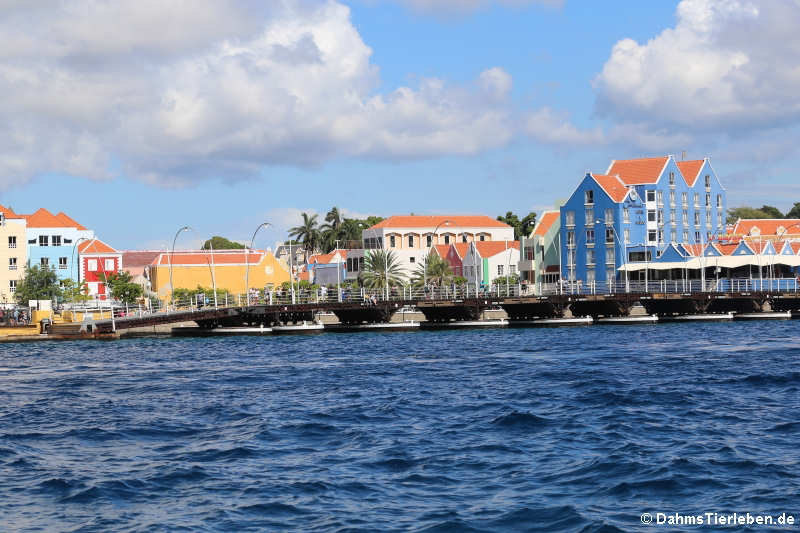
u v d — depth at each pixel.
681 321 127.06
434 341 97.31
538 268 167.88
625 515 27.34
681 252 147.75
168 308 113.88
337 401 51.12
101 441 40.34
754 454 34.75
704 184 168.38
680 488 30.14
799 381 55.69
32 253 151.62
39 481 32.81
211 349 92.06
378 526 26.72
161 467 34.59
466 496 29.72
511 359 74.38
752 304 133.00
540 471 32.84
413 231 182.75
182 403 51.66
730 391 52.22
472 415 45.16
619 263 153.62
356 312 118.75
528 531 26.19
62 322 111.56
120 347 96.69
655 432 39.62
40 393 57.53
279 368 70.94
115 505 29.55
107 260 155.00
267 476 32.81
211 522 27.39
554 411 45.75
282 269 157.88
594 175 157.62
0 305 133.38
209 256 153.62
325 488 30.91
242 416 46.25
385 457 35.62
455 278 165.25
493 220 190.88
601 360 72.00
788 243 144.75
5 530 27.06
